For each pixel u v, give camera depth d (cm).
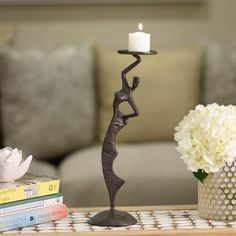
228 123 215
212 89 400
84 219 225
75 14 435
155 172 344
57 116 389
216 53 405
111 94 398
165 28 438
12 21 433
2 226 209
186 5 438
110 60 402
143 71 397
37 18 434
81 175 344
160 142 397
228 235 208
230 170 217
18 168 218
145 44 212
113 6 435
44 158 390
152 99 396
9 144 385
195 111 222
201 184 223
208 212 222
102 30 436
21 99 386
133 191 339
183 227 214
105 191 341
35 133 385
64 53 397
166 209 238
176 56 404
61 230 212
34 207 217
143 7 436
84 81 396
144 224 218
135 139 396
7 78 386
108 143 217
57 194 224
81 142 394
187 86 401
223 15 440
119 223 215
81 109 393
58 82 390
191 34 439
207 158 215
